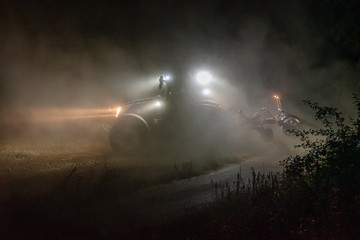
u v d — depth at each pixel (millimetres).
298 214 7875
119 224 8984
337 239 6773
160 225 8594
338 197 7605
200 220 8461
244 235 7379
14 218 9258
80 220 9234
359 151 8648
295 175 9258
